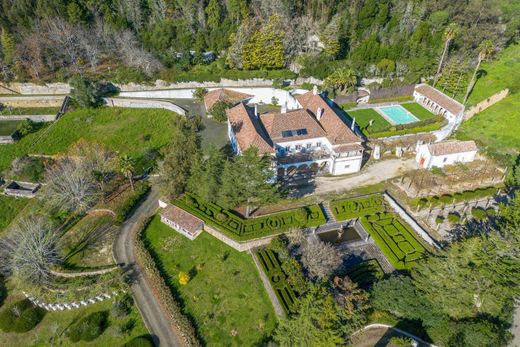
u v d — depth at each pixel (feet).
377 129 250.78
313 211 190.60
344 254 172.86
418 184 208.03
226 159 187.83
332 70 296.51
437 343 135.64
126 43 304.50
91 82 282.36
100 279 163.94
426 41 314.55
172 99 299.38
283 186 212.02
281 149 215.72
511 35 331.98
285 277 159.02
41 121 281.74
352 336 139.03
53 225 191.62
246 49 292.40
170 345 142.92
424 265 149.18
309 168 225.76
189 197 197.47
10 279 175.22
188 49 326.65
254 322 149.48
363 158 236.43
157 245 182.29
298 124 219.00
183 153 195.31
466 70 293.84
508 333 133.69
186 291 161.38
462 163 227.40
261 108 289.53
